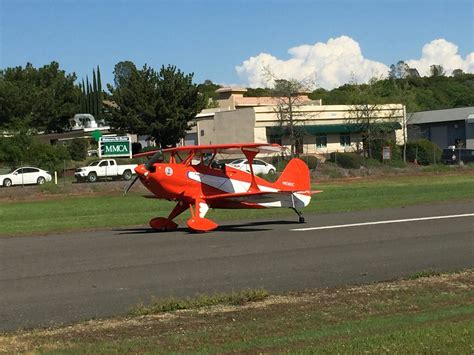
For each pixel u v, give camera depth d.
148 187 19.30
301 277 11.86
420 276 11.79
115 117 70.31
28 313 9.40
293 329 8.13
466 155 60.84
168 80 69.88
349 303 9.72
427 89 130.62
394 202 27.14
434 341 6.78
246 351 6.94
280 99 68.00
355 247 15.36
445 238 16.59
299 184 21.16
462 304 9.41
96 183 44.38
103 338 7.96
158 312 9.31
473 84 143.50
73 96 93.94
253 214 23.91
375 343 6.80
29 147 58.50
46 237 18.80
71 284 11.50
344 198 30.31
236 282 11.47
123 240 17.55
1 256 15.04
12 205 33.81
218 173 19.69
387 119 66.50
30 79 96.31
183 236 18.17
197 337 7.80
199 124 71.94
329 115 67.06
